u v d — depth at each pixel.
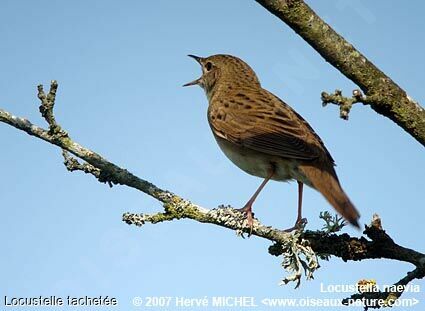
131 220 7.77
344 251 8.04
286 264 7.99
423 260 7.72
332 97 6.27
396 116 6.58
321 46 6.43
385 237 7.97
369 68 6.51
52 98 8.20
